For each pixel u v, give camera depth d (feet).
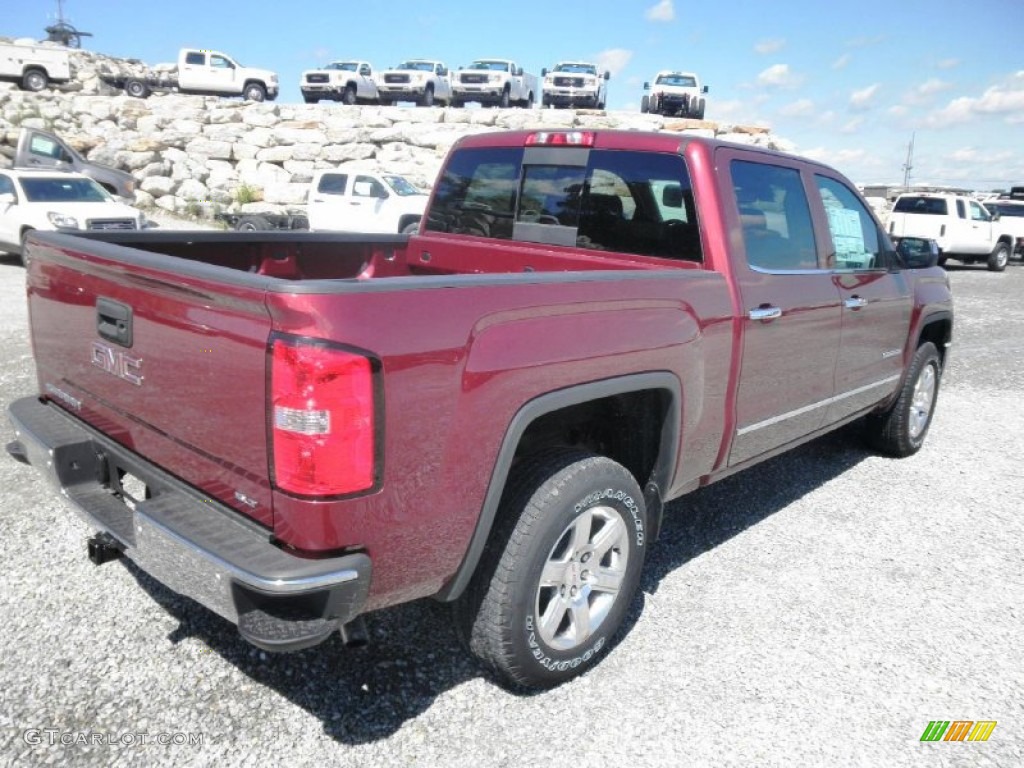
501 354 8.10
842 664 10.30
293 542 7.22
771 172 12.48
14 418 10.30
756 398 12.07
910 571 12.92
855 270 14.48
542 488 8.87
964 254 74.33
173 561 7.61
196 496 8.16
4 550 12.22
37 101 81.46
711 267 11.23
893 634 11.04
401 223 56.54
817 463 18.07
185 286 7.60
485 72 96.07
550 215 13.28
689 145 11.43
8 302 35.65
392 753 8.45
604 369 9.19
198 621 10.61
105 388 9.28
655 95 95.76
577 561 9.40
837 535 14.23
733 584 12.32
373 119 83.97
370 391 7.06
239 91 99.35
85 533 12.91
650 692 9.62
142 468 8.74
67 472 9.45
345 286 6.97
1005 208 84.17
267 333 6.98
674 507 15.29
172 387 8.13
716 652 10.48
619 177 12.26
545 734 8.83
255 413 7.22
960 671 10.24
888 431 18.06
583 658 9.73
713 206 11.20
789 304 12.29
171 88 99.19
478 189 14.47
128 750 8.29
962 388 26.12
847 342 14.34
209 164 78.18
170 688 9.27
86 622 10.44
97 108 80.12
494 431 8.16
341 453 7.00
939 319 18.19
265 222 55.42
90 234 10.91
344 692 9.39
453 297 7.70
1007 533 14.53
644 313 9.71
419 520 7.75
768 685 9.82
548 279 8.64
